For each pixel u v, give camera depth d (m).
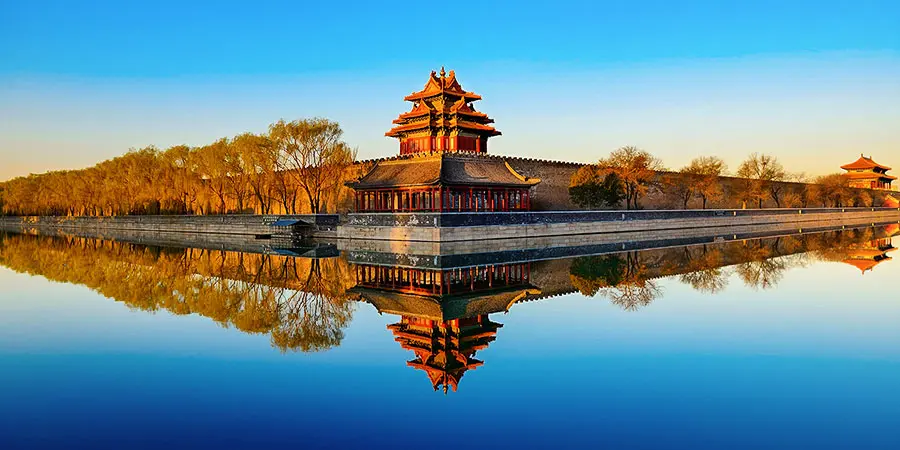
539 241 77.19
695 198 128.62
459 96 94.56
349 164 99.50
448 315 31.31
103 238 103.31
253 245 81.12
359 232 78.00
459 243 68.25
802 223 127.38
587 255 60.62
